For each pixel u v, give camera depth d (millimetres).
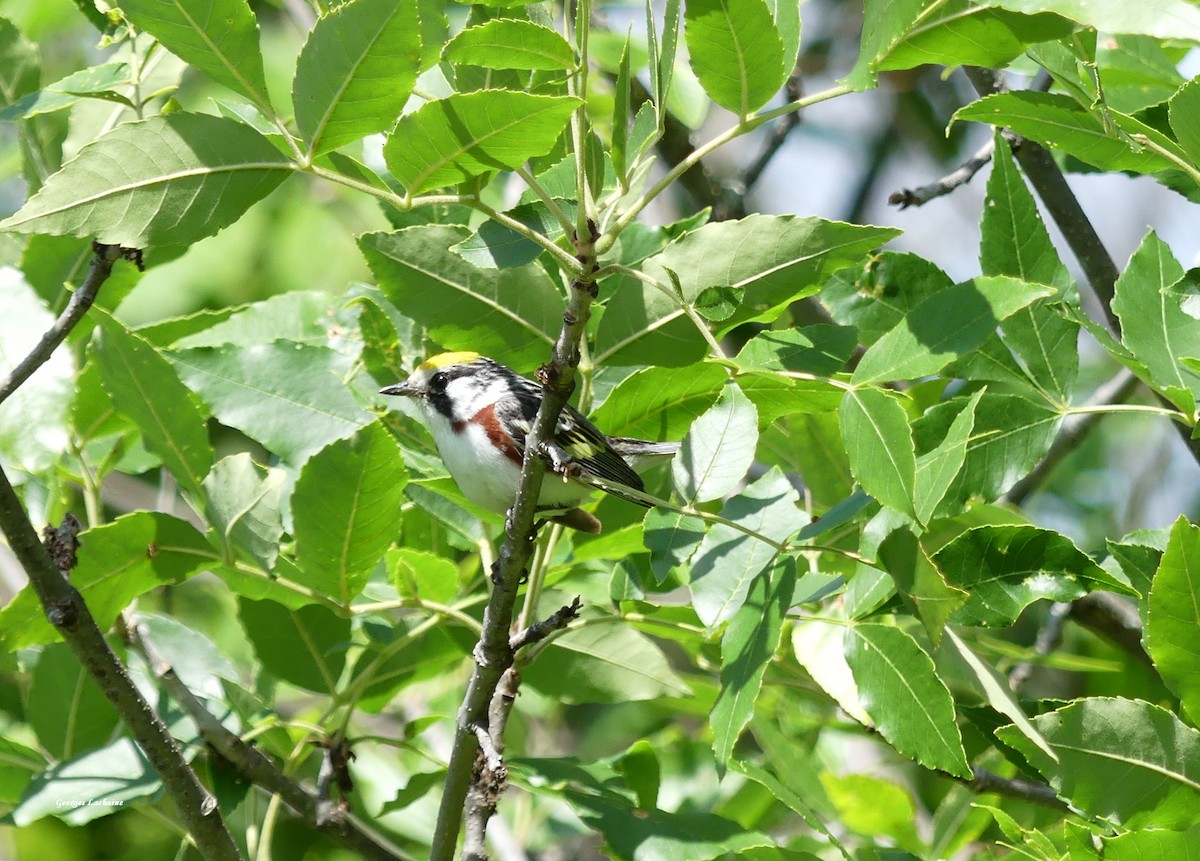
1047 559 7305
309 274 15195
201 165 5852
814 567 8562
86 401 8414
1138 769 6637
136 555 7461
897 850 8508
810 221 7121
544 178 7180
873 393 5820
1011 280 5855
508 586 6578
